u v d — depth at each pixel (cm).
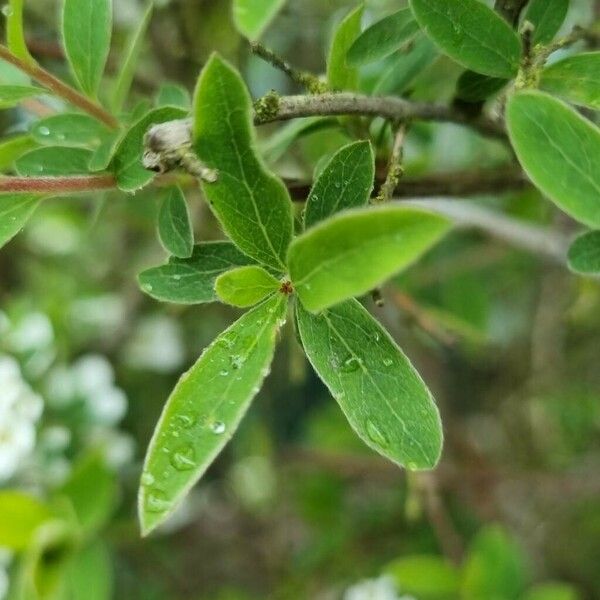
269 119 19
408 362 18
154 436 16
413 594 38
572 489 47
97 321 46
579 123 17
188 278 19
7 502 31
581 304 40
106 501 32
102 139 21
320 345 17
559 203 17
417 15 19
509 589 32
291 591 48
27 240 48
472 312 42
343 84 20
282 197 17
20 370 37
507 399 52
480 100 21
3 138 28
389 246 15
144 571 50
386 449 17
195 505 53
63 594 31
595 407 48
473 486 45
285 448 49
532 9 20
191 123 17
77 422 38
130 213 39
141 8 33
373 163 18
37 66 20
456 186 24
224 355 17
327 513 48
